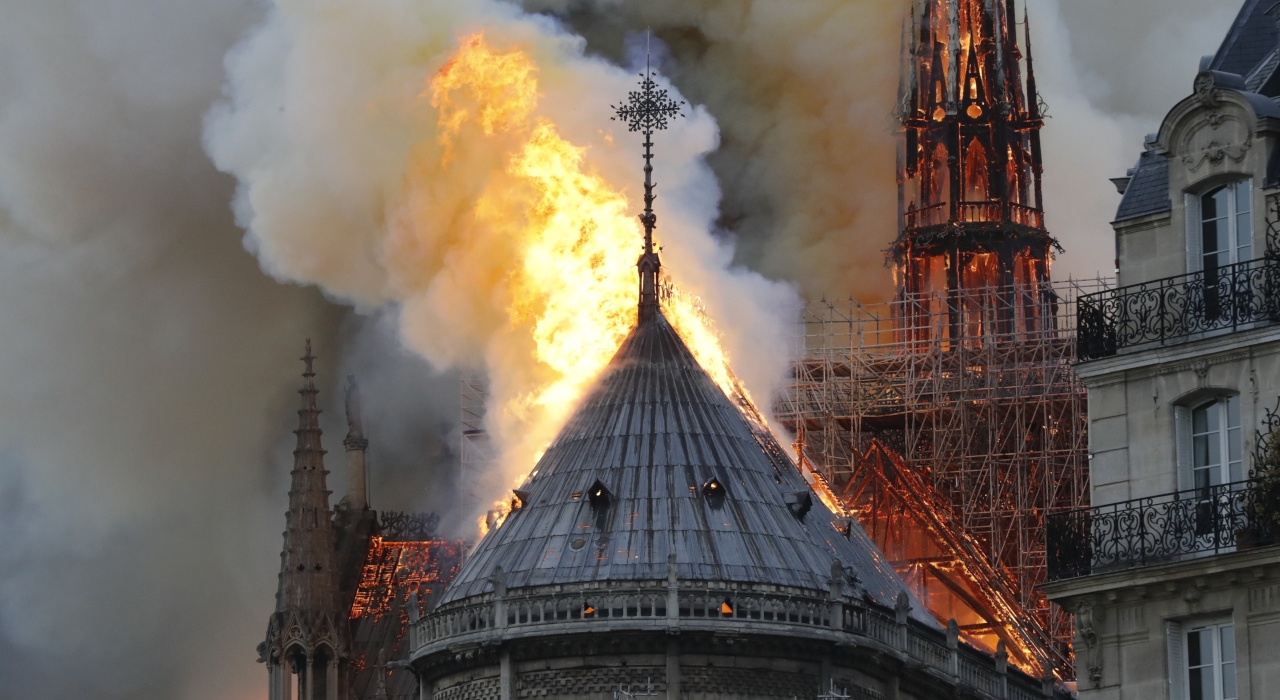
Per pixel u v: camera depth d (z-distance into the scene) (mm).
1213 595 150375
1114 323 160000
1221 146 156875
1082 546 156375
